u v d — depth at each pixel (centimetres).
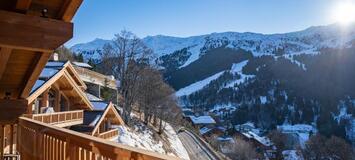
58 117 1809
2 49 559
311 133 11412
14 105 850
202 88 19738
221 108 15962
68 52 5741
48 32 523
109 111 2645
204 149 5597
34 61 709
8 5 511
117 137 2672
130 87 4494
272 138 8356
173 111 6338
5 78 781
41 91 1630
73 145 441
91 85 4297
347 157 7350
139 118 4791
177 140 5409
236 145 6725
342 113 13362
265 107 14300
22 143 823
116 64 4831
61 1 527
